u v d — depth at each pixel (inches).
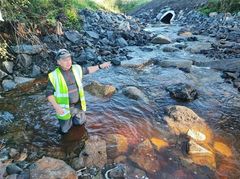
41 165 138.7
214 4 787.4
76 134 185.0
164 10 1044.5
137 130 190.4
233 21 629.0
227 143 177.9
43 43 325.1
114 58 357.1
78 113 190.2
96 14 579.8
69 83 177.0
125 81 283.6
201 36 543.2
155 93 254.2
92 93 247.3
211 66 333.4
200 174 148.8
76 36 383.6
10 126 193.2
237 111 221.3
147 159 158.9
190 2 984.3
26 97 237.5
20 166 149.2
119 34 478.3
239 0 674.2
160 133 186.7
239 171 151.9
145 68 328.8
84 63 328.8
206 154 163.6
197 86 272.7
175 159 159.6
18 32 291.3
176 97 242.7
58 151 167.6
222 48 413.7
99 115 210.2
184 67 326.0
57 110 170.9
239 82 276.1
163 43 471.5
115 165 152.3
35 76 283.1
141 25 723.4
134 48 430.0
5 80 256.8
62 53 166.4
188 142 170.4
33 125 195.6
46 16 343.0
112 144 171.9
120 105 226.7
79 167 149.9
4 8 282.2
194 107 227.3
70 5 448.5
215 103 235.1
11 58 279.6
